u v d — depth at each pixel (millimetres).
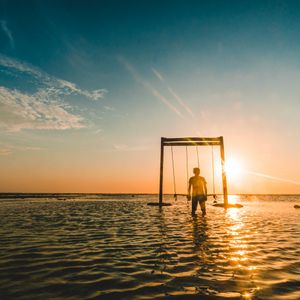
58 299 3008
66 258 4871
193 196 13922
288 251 5457
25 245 6012
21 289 3311
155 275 3873
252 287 3361
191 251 5422
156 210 18641
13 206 22422
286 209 21766
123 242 6426
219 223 10547
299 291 3225
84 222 10742
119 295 3131
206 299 3002
